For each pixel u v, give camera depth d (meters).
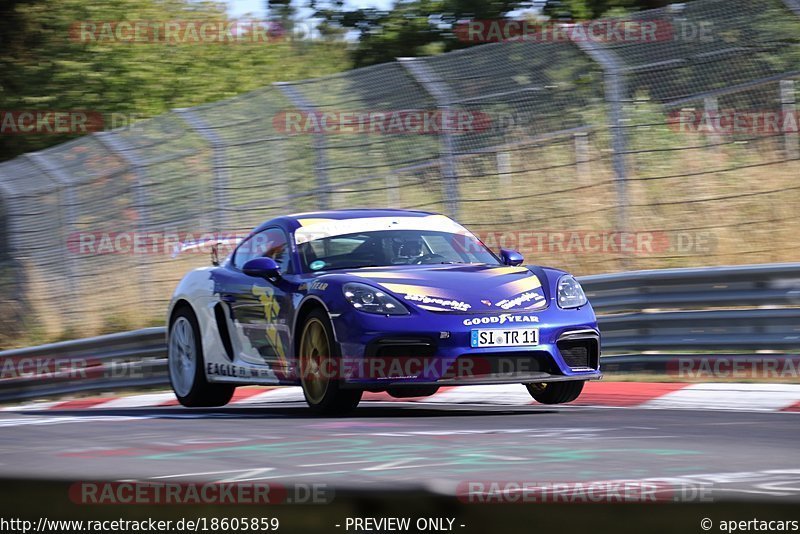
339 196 37.38
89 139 43.03
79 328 44.84
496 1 59.47
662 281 27.33
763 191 36.31
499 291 20.19
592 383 26.72
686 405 21.86
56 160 44.19
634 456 11.45
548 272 21.39
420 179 36.25
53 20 64.19
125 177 42.16
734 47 32.75
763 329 25.31
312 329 20.80
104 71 63.56
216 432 16.08
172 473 10.55
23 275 46.22
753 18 32.50
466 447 12.73
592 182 36.94
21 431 18.05
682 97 33.19
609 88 32.75
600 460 11.06
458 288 20.12
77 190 44.34
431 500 4.66
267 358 22.84
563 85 33.91
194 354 26.03
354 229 23.72
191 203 40.44
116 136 42.09
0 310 46.53
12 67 63.25
